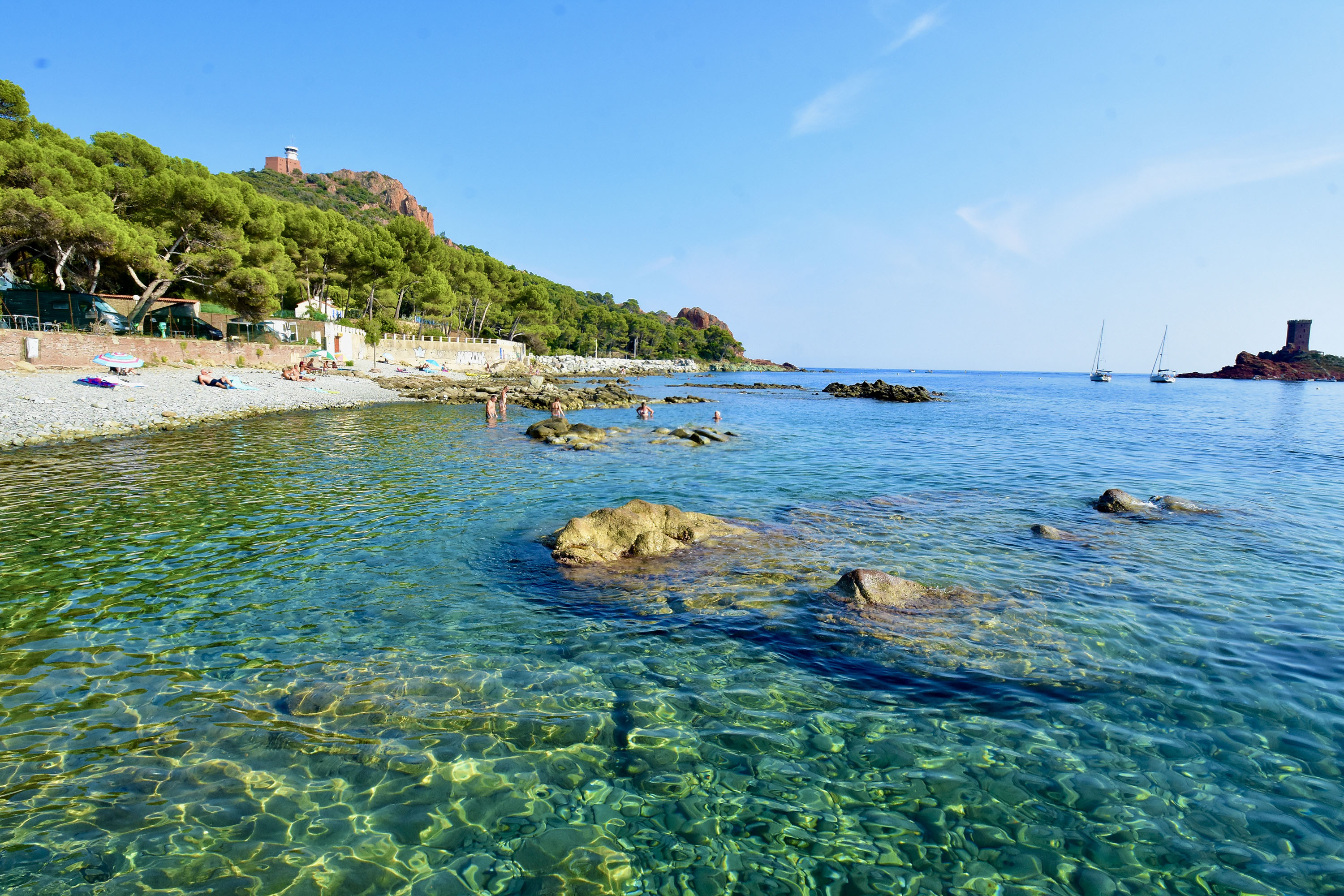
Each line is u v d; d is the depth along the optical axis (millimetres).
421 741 6094
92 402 29391
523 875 4547
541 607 9477
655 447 27125
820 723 6453
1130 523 14562
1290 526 14375
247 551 11906
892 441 30859
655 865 4668
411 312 91375
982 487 18906
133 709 6590
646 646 8203
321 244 65625
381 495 16781
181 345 44688
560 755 5926
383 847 4789
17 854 4633
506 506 15844
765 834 4973
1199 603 9578
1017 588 10156
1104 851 4738
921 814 5164
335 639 8352
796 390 90938
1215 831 4918
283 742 6062
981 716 6570
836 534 13508
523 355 108250
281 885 4410
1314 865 4562
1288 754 5875
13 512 14016
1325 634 8492
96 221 36812
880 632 8516
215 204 43312
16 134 38969
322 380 53531
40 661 7578
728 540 12914
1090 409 57906
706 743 6129
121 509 14555
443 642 8273
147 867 4543
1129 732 6262
